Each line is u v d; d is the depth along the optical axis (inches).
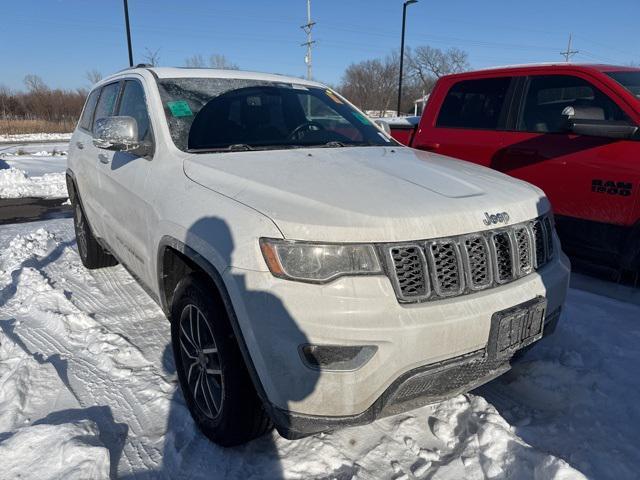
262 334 75.9
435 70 2194.9
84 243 189.9
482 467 88.4
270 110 134.9
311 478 86.3
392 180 93.4
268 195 85.2
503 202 92.7
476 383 89.9
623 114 162.2
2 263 204.8
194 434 97.0
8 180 444.5
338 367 74.7
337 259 75.8
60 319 144.9
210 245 84.8
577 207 167.6
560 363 121.0
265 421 88.4
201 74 136.9
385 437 96.5
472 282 84.0
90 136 174.2
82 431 92.3
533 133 180.9
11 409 102.7
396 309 76.3
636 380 114.0
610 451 92.7
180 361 102.2
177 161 108.6
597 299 157.9
